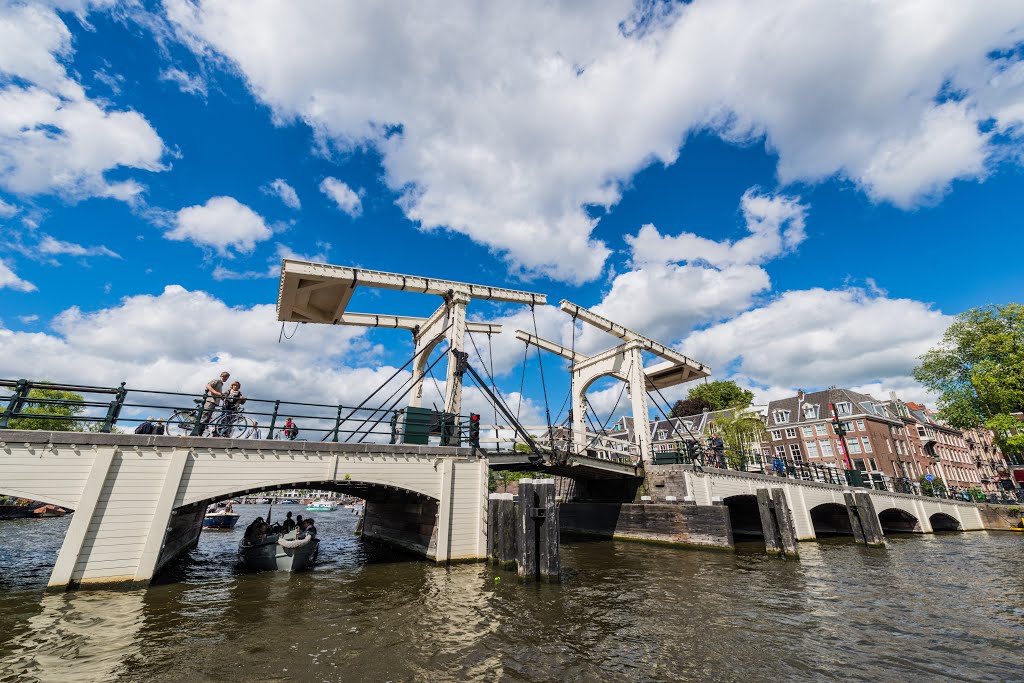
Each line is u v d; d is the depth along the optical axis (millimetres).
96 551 8102
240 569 11539
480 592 9352
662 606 8648
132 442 8734
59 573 7805
